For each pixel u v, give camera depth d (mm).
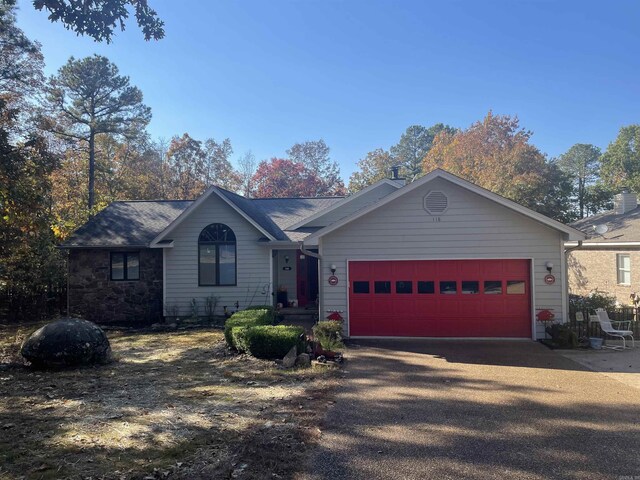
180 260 16875
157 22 9477
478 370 9203
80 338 9727
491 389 7801
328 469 4750
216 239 16859
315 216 17344
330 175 60656
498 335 12555
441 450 5227
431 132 72750
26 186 15844
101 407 6824
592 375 8805
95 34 9109
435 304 12773
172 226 16438
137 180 39438
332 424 6062
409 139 73562
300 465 4844
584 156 73500
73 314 17172
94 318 17141
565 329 11531
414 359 10234
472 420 6230
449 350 11203
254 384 8109
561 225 12031
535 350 11188
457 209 12695
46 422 6180
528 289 12477
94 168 34625
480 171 38156
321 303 13094
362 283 13039
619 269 20203
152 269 17125
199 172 45688
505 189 33344
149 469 4730
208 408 6750
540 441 5492
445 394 7496
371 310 12977
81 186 35656
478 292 12633
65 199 33531
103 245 16844
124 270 17328
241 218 16781
